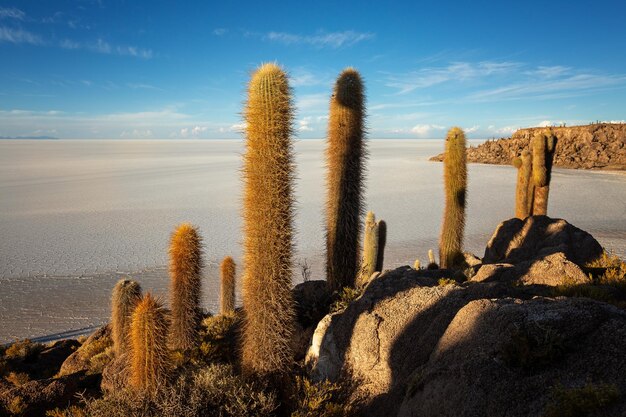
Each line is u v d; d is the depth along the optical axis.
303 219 56.19
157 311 5.21
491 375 3.65
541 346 3.63
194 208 67.00
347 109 8.41
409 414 4.13
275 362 5.67
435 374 4.12
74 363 9.64
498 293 5.66
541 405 3.23
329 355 5.91
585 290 5.77
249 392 5.24
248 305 5.73
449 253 11.60
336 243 8.75
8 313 24.80
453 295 5.62
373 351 5.48
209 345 7.12
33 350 11.73
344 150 8.53
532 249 10.48
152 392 5.05
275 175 5.43
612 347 3.41
